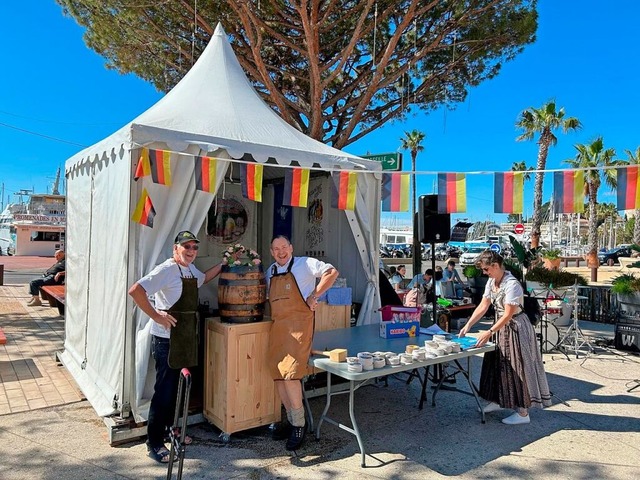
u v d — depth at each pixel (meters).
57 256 10.38
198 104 4.90
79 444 3.55
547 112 21.84
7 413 4.19
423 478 3.13
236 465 3.27
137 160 3.70
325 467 3.27
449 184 3.54
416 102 10.71
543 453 3.54
